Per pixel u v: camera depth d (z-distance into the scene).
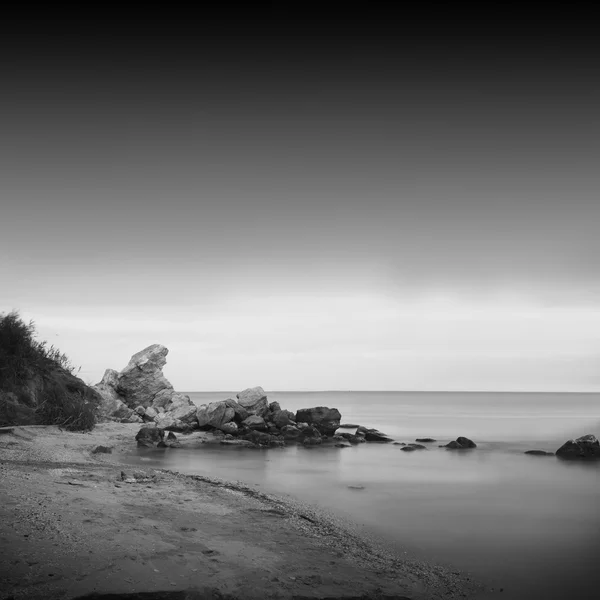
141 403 44.47
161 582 8.17
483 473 26.03
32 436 23.86
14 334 28.14
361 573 10.52
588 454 32.56
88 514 11.02
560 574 11.72
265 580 9.04
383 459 30.47
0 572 7.57
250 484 20.44
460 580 11.15
